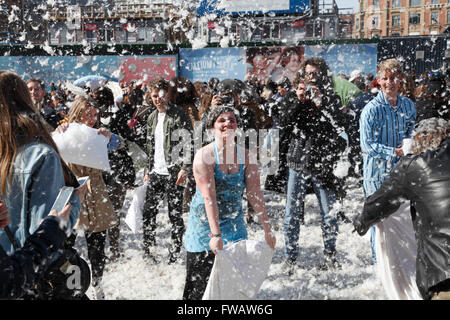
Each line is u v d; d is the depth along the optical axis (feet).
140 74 42.96
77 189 5.12
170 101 12.84
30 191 4.70
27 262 4.12
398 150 9.80
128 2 63.31
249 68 41.68
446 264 5.46
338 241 12.67
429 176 5.86
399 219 7.36
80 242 12.67
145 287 9.89
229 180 7.18
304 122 10.63
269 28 56.59
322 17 55.01
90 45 41.57
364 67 41.11
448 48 40.01
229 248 7.04
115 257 11.74
